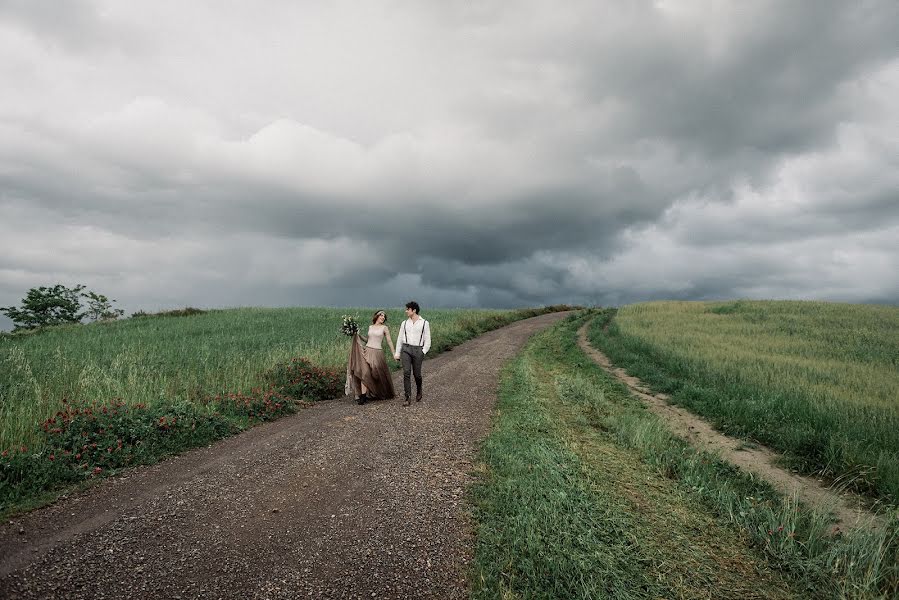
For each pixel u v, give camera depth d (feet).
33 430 18.53
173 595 10.23
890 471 20.18
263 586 10.73
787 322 82.33
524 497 15.65
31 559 11.19
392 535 13.26
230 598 10.25
